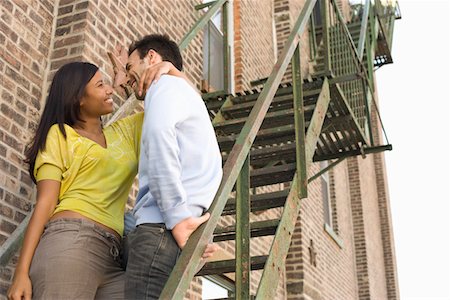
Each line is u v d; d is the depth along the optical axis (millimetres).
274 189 7555
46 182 1974
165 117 1796
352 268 12102
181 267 1655
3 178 3209
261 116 2738
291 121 4836
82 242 1914
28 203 3369
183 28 5754
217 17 7211
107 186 2092
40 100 3711
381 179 16266
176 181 1746
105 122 3594
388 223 15672
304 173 3846
